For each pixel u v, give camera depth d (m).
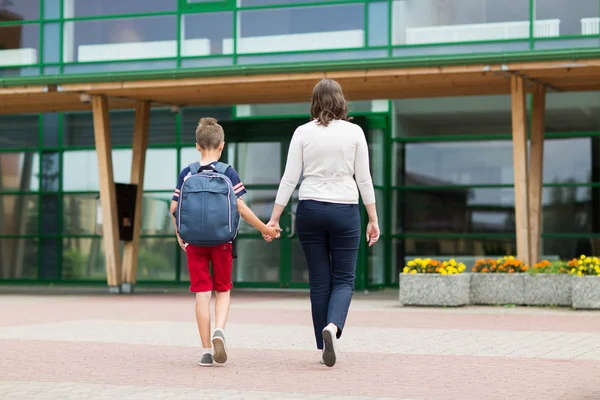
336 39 25.48
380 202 26.20
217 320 9.50
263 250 26.50
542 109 21.81
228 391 7.84
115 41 27.42
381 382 8.40
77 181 29.17
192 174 9.53
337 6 25.50
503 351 11.02
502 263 19.73
